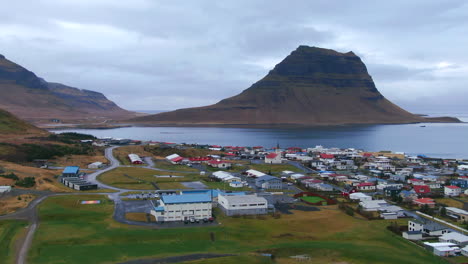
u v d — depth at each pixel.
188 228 89.88
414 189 143.38
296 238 87.50
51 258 71.12
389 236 91.12
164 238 83.38
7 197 108.56
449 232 93.62
